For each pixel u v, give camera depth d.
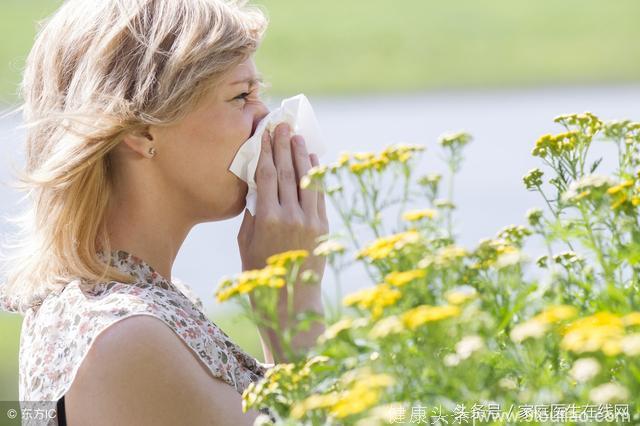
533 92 21.36
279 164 3.01
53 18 2.97
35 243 2.91
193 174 2.85
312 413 1.90
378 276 2.15
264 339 2.94
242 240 3.00
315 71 25.89
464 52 26.62
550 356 1.87
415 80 24.47
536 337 1.63
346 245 2.19
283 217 2.93
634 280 2.11
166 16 2.77
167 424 2.53
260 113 3.01
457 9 32.59
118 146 2.83
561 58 24.94
